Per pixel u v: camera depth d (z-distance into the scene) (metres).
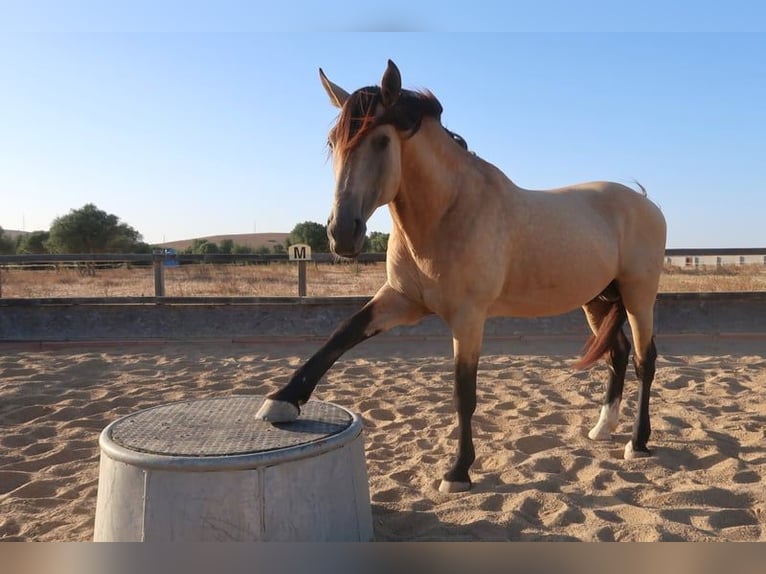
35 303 6.90
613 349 3.84
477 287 2.83
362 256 7.37
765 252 7.55
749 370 5.69
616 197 3.62
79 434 3.93
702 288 10.84
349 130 2.45
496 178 3.02
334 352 2.69
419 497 2.93
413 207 2.75
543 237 3.06
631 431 3.96
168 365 5.97
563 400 4.77
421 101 2.71
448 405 4.55
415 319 3.07
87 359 6.17
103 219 35.50
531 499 2.81
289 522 2.00
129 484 2.00
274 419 2.39
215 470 1.94
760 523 2.61
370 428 4.09
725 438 3.75
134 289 11.78
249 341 6.90
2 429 4.05
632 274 3.57
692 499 2.83
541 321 6.96
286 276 14.75
